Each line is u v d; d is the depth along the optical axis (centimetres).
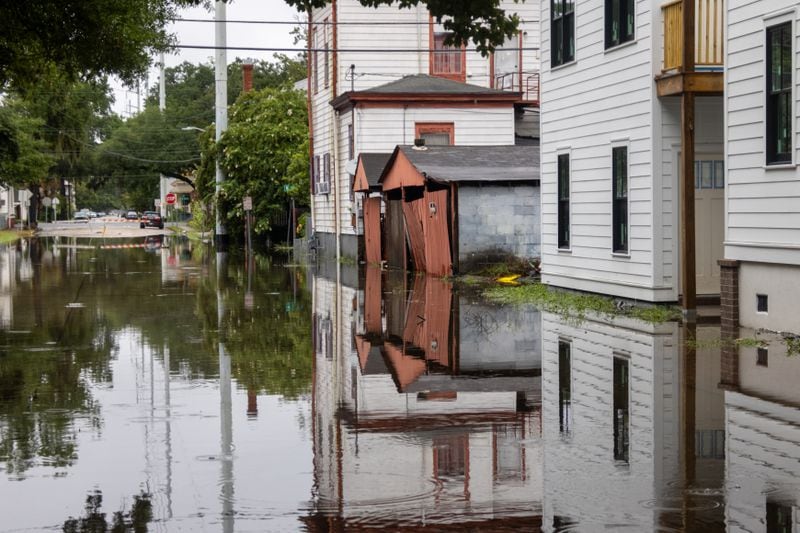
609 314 2584
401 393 1591
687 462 1123
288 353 2056
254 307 3016
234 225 7900
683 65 2388
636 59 2641
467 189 3928
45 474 1118
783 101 2073
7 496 1033
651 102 2566
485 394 1566
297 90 7944
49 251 6888
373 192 4981
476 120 5369
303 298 3316
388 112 5316
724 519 916
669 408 1416
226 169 7600
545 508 963
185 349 2119
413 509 971
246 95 7975
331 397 1566
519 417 1388
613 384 1614
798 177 2020
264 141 7525
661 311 2511
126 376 1780
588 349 2006
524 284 3638
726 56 2248
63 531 918
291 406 1495
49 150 11638
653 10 2550
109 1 2641
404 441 1255
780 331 2102
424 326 2491
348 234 5625
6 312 2884
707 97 2608
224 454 1200
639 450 1182
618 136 2764
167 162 12975
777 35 2083
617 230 2806
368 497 1013
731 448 1183
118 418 1418
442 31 5694
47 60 2823
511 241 3962
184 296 3403
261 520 943
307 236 6862
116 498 1021
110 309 2964
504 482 1058
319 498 1012
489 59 5762
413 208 4450
